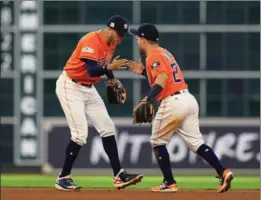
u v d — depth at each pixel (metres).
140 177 28.95
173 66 28.00
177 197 27.55
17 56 55.50
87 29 54.97
